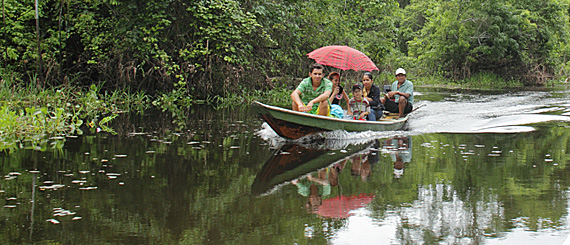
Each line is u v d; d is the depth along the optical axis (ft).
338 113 24.07
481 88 66.23
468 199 12.61
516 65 85.46
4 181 13.83
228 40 39.42
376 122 24.13
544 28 84.33
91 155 17.65
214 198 12.57
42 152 18.06
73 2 37.22
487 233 10.28
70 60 40.22
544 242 9.78
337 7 48.75
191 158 17.51
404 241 9.85
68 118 26.73
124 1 36.65
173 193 12.92
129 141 20.79
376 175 15.23
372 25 51.06
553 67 88.12
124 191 13.03
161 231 10.12
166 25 37.50
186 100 38.29
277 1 43.32
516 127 26.30
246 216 11.16
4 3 35.70
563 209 11.78
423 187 13.80
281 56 44.96
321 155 18.42
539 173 15.46
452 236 10.09
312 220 11.00
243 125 26.58
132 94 38.17
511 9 82.64
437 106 38.09
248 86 43.60
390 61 64.90
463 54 85.40
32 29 38.47
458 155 18.44
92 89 35.63
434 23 87.25
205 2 38.34
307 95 23.21
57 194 12.65
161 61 37.78
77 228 10.24
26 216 10.93
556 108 35.88
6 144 19.53
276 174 15.28
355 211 11.66
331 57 24.77
